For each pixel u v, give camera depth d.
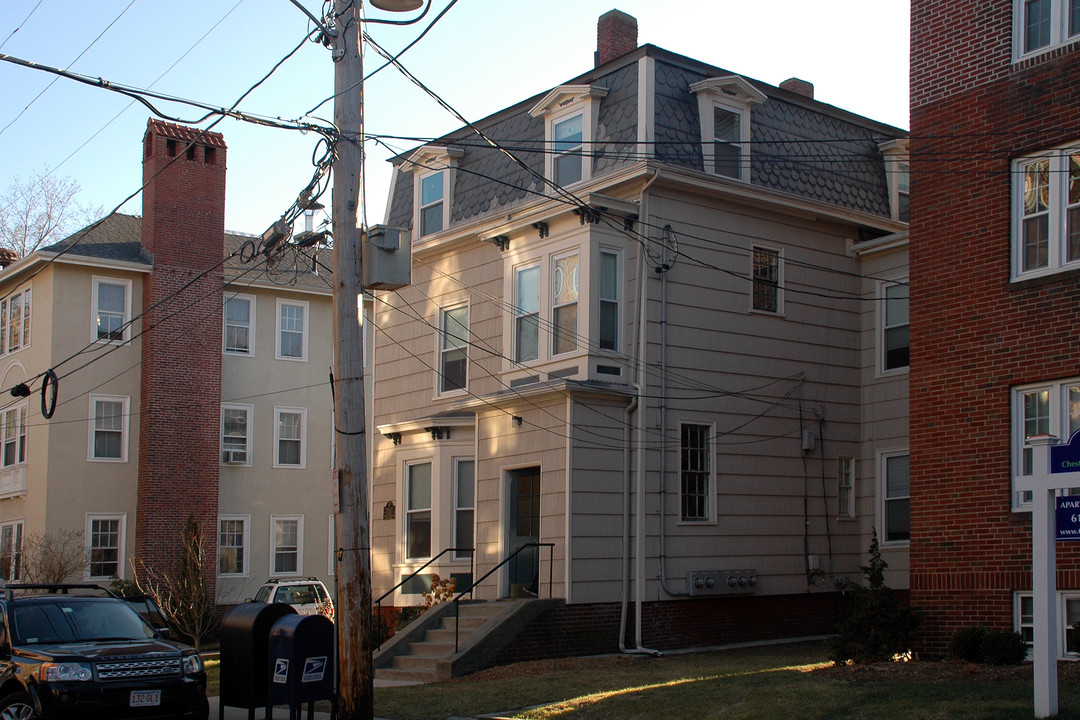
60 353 32.97
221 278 35.12
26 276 34.88
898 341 23.47
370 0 13.38
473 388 24.09
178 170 34.81
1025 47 15.88
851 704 12.34
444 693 15.70
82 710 12.62
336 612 12.67
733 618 21.39
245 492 35.84
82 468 32.91
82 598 14.63
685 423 21.20
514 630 18.64
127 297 34.09
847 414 23.72
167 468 33.41
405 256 13.62
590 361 20.53
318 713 15.81
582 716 13.12
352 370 12.98
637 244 21.12
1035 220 15.52
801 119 24.39
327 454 37.69
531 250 22.27
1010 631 14.88
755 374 22.36
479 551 21.89
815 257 23.77
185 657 13.62
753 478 22.02
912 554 16.41
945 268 16.45
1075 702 11.43
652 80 21.75
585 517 19.83
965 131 16.42
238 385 36.19
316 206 15.31
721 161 22.41
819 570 22.64
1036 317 15.27
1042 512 11.27
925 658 15.99
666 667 17.25
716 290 22.00
